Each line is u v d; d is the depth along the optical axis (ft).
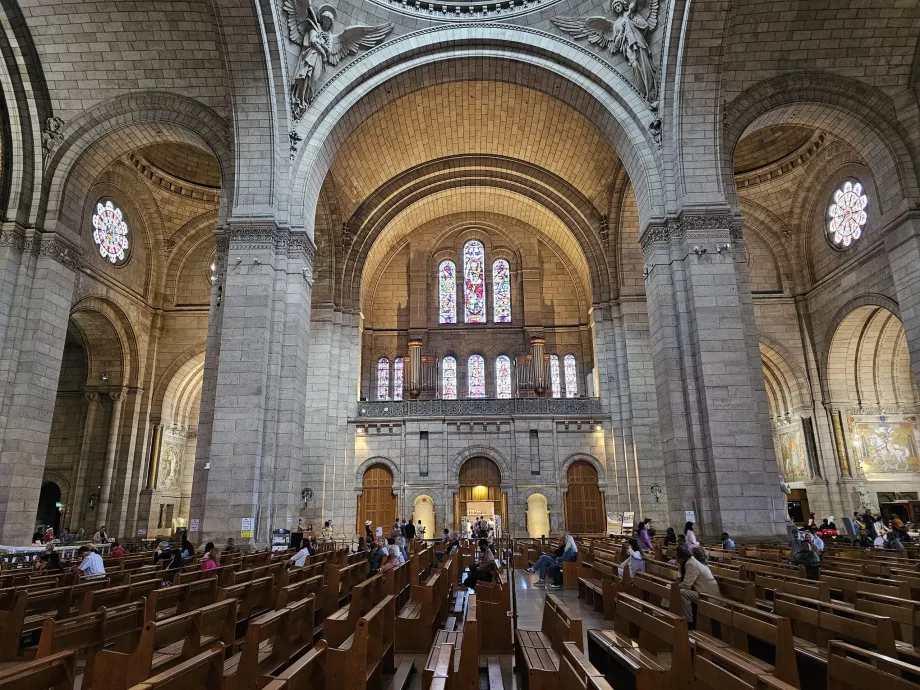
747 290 66.03
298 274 68.74
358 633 16.02
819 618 20.67
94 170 77.20
